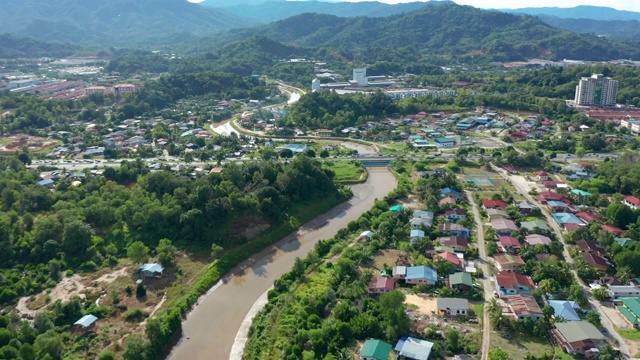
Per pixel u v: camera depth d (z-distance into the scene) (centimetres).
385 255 18275
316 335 13138
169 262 18412
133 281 17288
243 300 16562
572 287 14912
